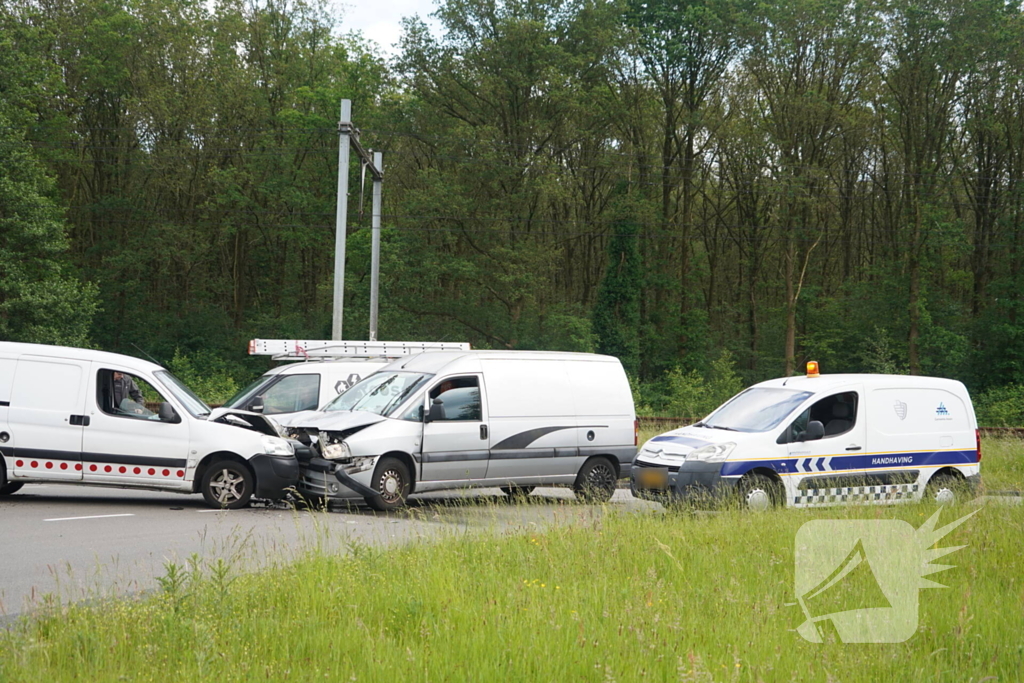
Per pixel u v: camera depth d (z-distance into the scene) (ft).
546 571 28.17
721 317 205.46
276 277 192.85
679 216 196.03
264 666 18.69
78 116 172.45
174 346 175.63
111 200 175.83
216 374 163.63
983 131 173.58
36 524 39.86
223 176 168.66
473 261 165.68
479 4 164.76
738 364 200.34
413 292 166.30
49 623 21.83
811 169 171.94
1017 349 173.88
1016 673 19.48
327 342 73.00
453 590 24.64
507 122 166.81
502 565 28.66
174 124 169.37
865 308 185.26
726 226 194.08
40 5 163.43
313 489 47.44
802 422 44.70
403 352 74.08
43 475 44.78
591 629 21.25
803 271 183.01
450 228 163.63
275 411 59.41
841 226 190.19
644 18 178.91
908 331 180.65
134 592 26.21
